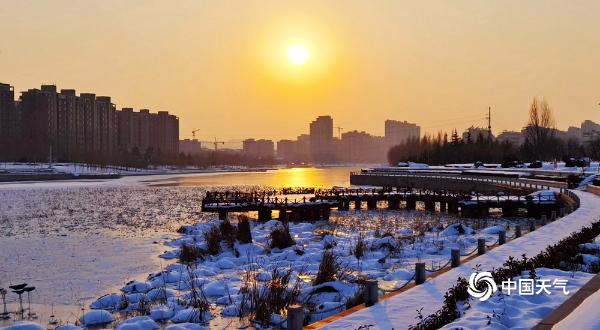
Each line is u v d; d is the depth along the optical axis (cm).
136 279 2311
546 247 2044
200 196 7556
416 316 1216
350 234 3484
